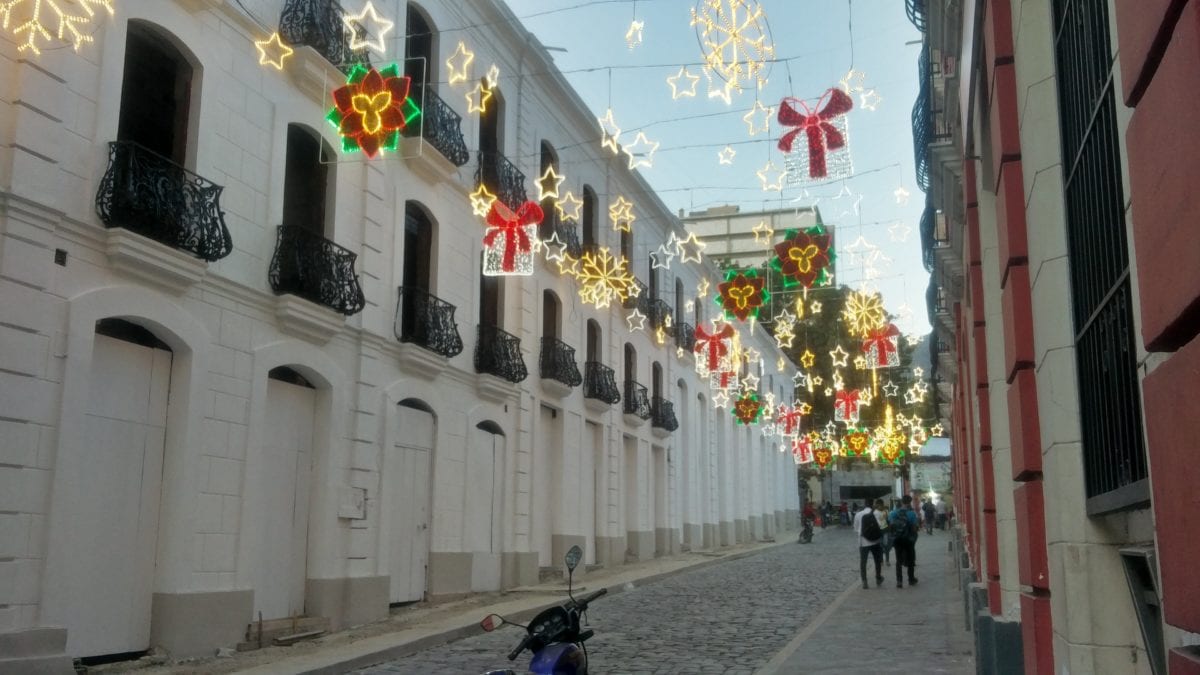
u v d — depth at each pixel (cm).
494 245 1538
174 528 1125
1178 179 240
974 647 1086
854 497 6519
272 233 1316
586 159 2494
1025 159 572
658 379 3119
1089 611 488
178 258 1114
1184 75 232
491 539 1925
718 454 3803
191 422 1153
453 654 1254
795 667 1084
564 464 2272
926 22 1078
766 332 4441
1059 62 523
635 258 2852
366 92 1030
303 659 1142
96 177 1047
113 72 1077
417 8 1720
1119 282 398
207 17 1221
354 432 1468
